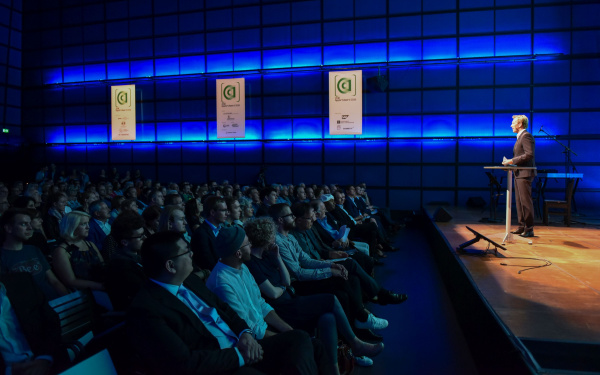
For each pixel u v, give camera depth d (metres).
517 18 9.99
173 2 12.00
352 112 10.39
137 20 12.34
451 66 10.40
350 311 3.13
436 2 10.39
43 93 13.41
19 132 13.65
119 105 11.81
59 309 1.99
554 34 9.84
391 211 10.90
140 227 2.65
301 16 11.14
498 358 2.29
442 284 4.88
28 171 13.62
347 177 11.14
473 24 10.22
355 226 6.02
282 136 11.45
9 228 2.46
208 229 3.31
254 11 11.43
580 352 2.00
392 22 10.64
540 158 10.05
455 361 2.88
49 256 3.22
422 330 3.45
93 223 3.75
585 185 9.88
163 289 1.76
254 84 11.56
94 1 12.73
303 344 1.98
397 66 10.66
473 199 10.15
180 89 12.10
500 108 10.20
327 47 11.02
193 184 12.03
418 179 10.73
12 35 13.25
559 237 5.45
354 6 10.84
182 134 12.16
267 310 2.38
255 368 1.96
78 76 13.05
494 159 10.27
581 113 9.81
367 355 2.79
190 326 1.77
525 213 5.38
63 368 1.80
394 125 10.80
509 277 3.45
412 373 2.70
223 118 11.19
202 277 2.91
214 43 11.75
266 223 2.70
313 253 3.80
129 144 12.62
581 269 3.73
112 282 2.36
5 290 1.80
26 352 1.78
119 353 1.96
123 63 12.52
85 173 12.23
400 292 4.55
